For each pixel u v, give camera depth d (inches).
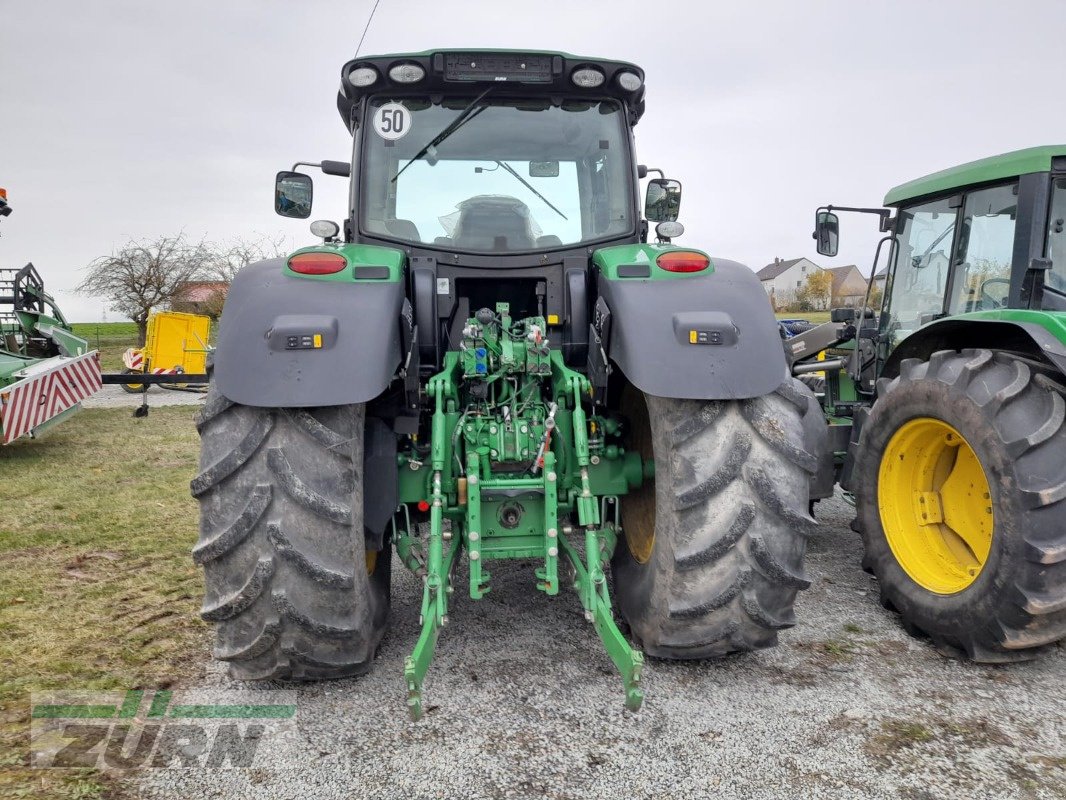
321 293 96.1
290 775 84.5
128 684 105.3
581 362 120.6
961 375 115.6
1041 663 113.2
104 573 152.3
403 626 125.7
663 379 92.8
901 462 131.5
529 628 123.4
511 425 106.3
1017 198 143.2
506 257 123.3
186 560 160.6
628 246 114.0
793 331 259.9
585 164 127.8
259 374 89.0
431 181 124.8
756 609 97.0
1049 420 104.7
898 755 87.9
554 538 99.1
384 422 108.5
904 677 108.0
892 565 129.2
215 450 91.5
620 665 88.2
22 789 81.8
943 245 164.2
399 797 80.5
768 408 97.3
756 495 95.2
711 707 98.3
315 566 90.0
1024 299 139.6
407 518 113.2
